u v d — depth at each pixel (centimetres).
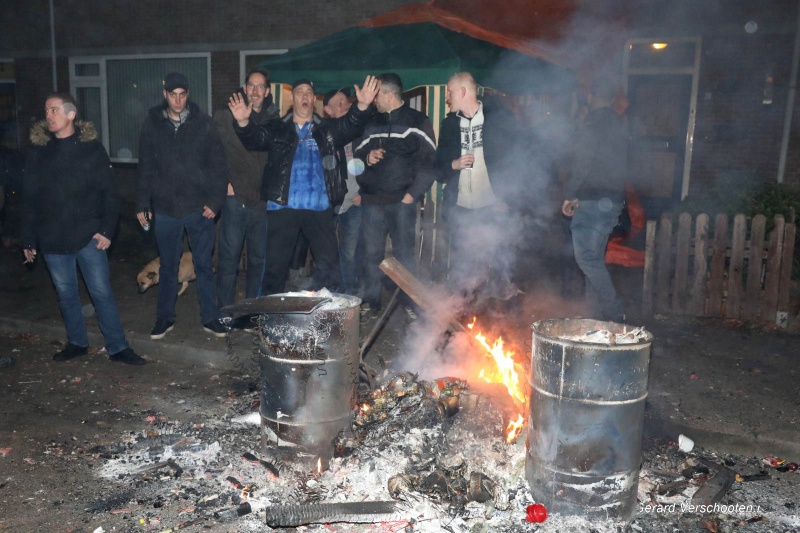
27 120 1523
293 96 536
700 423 435
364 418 393
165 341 596
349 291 672
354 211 647
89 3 1408
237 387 525
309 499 351
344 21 1167
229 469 388
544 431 327
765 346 597
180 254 595
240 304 374
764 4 945
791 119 948
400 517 334
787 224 633
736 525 337
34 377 547
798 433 420
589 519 324
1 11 1499
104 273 559
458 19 862
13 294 780
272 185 543
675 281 679
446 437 388
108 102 1436
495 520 331
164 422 459
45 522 339
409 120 616
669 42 1016
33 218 553
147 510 349
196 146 562
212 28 1290
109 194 547
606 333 347
